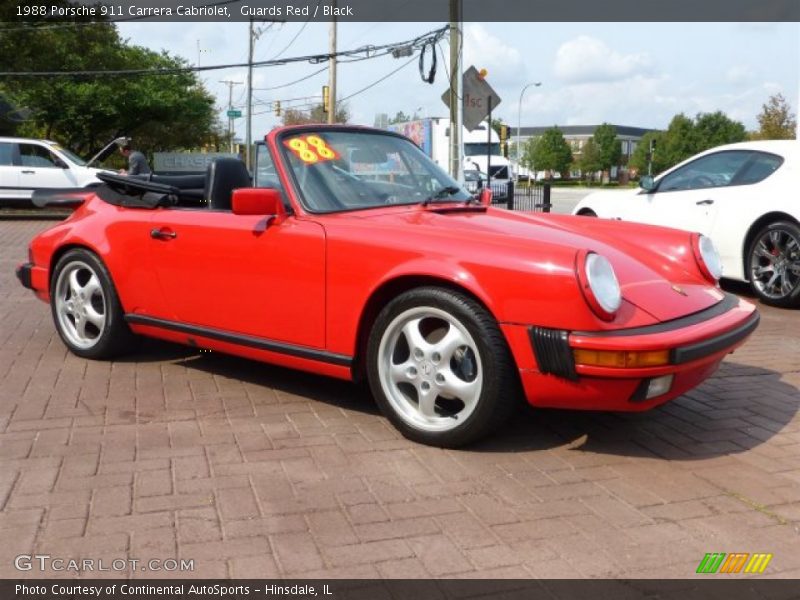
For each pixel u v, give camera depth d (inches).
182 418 156.6
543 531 111.5
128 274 185.9
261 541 108.0
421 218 154.6
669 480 129.8
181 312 177.5
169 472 130.1
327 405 165.3
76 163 711.1
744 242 299.6
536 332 127.3
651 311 134.1
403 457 137.5
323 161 167.0
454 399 143.0
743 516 117.1
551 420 157.4
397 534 110.1
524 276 128.3
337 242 148.6
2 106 1117.1
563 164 3614.7
